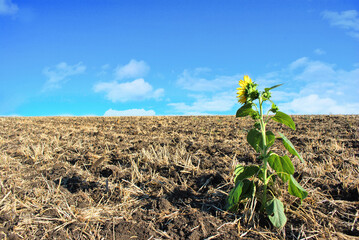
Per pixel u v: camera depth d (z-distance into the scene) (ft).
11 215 9.07
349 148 16.47
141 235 8.19
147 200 10.57
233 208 9.20
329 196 9.77
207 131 24.79
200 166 13.26
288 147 8.68
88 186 11.94
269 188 9.82
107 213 9.52
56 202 10.08
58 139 21.53
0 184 11.39
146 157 14.74
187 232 8.18
